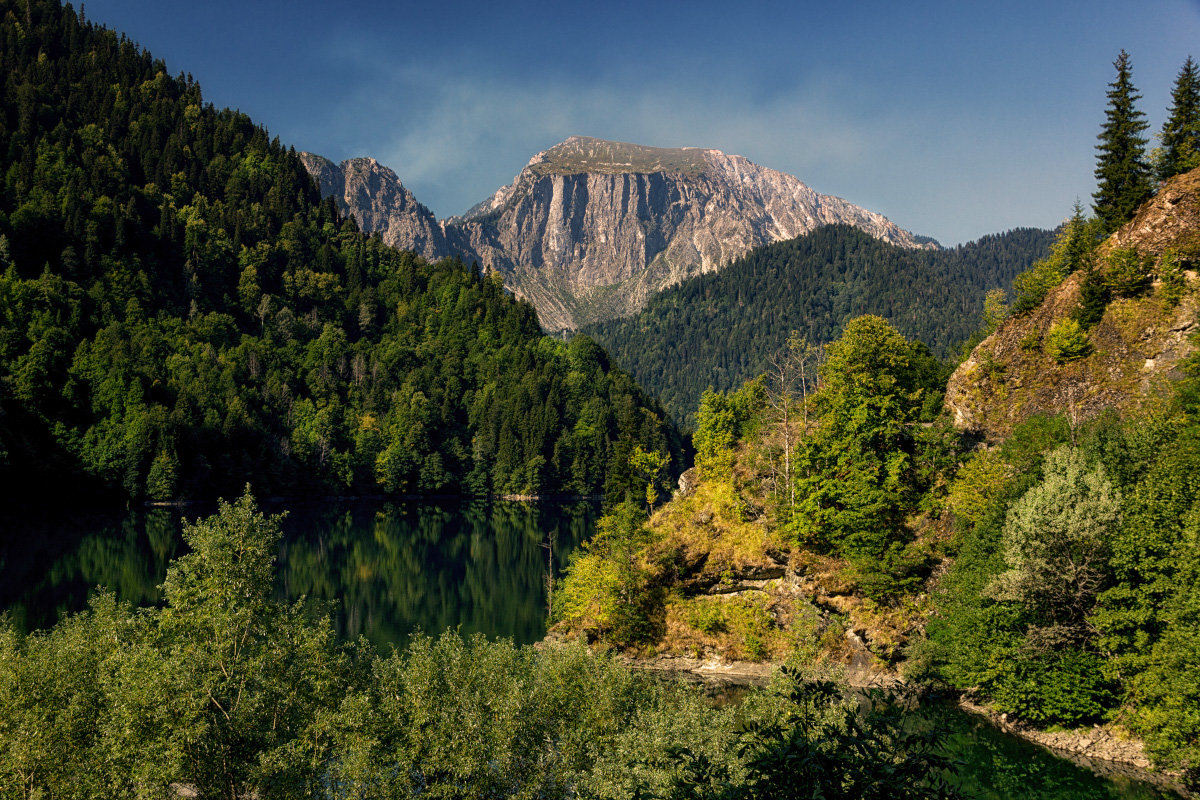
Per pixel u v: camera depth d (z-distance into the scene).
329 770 33.75
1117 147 72.12
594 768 32.78
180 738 30.06
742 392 91.62
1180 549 42.16
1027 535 47.53
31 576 93.31
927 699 13.88
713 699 59.25
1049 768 44.81
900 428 68.25
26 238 185.25
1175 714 40.50
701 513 77.00
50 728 33.09
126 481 145.25
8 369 145.25
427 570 109.38
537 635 77.81
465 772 33.12
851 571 65.38
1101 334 62.12
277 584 98.25
